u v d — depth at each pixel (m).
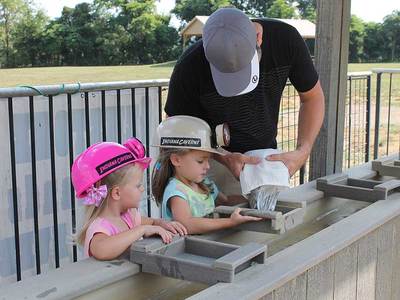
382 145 6.49
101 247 1.57
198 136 2.02
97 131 3.25
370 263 2.05
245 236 2.02
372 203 2.30
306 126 2.33
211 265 1.43
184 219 1.94
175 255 1.61
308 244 1.72
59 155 3.07
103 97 3.19
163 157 2.10
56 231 3.02
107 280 1.45
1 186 2.84
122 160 1.79
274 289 1.47
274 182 2.01
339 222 1.96
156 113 3.52
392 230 2.22
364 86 5.38
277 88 2.25
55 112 3.01
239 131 2.26
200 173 2.07
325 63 2.77
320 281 1.71
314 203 2.36
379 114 5.56
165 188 2.11
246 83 1.87
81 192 1.75
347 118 5.38
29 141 2.93
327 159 2.84
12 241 2.95
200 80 2.13
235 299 1.31
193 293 1.66
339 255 1.81
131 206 1.81
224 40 1.81
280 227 1.86
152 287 1.59
